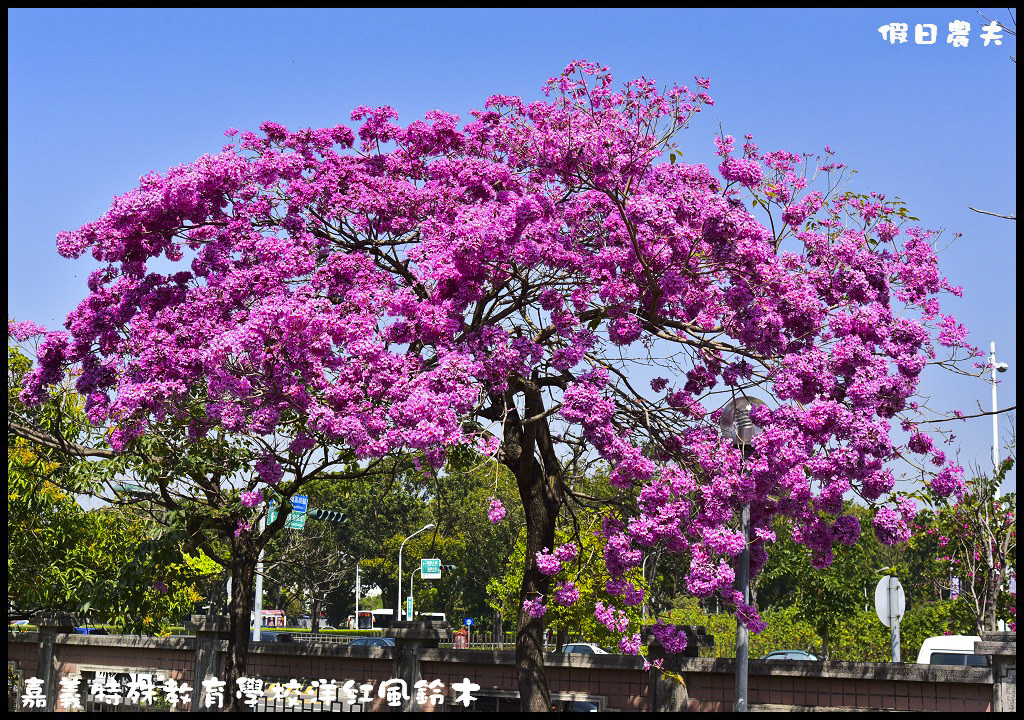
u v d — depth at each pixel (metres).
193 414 12.80
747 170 12.45
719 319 12.43
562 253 12.03
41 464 17.75
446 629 16.64
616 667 14.82
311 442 12.46
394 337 11.81
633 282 12.05
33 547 18.53
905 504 11.45
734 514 12.75
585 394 11.57
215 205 13.14
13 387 15.39
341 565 68.81
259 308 11.33
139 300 13.05
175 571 19.56
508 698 15.73
